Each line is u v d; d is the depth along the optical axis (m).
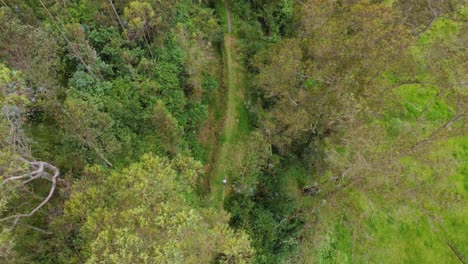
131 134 25.36
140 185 16.39
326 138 29.00
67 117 21.25
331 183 30.55
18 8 26.03
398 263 32.06
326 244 30.28
